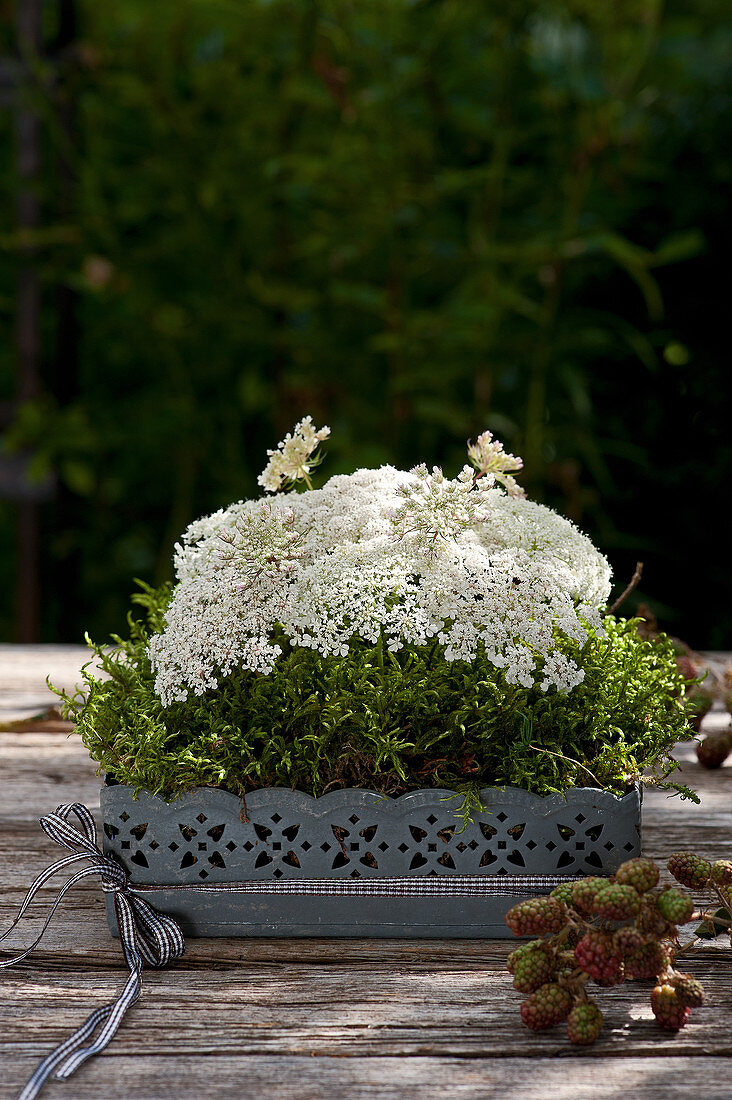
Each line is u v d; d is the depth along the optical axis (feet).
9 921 3.56
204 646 3.42
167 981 3.39
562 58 8.20
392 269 8.07
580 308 8.67
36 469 8.32
